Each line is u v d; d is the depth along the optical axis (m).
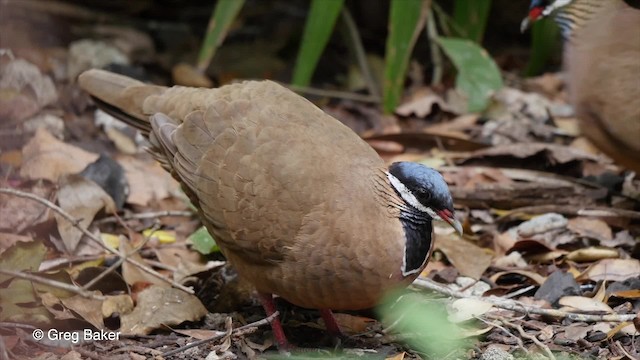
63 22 16.12
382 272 8.34
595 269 10.18
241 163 8.71
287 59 16.59
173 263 10.50
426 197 8.41
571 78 11.33
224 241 8.89
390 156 13.03
